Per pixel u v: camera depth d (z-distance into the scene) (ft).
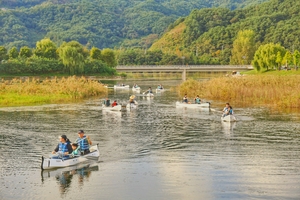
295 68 612.29
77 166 118.62
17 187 102.22
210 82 334.85
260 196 95.86
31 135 160.66
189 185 102.99
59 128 175.22
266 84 303.68
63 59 609.42
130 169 115.65
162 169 115.55
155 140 151.02
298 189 99.81
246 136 157.79
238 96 289.94
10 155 130.82
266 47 631.97
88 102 275.59
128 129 173.47
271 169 114.73
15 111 226.38
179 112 226.99
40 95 293.02
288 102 242.58
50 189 100.99
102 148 138.62
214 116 210.18
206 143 146.00
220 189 100.27
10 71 586.04
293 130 169.48
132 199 94.94
